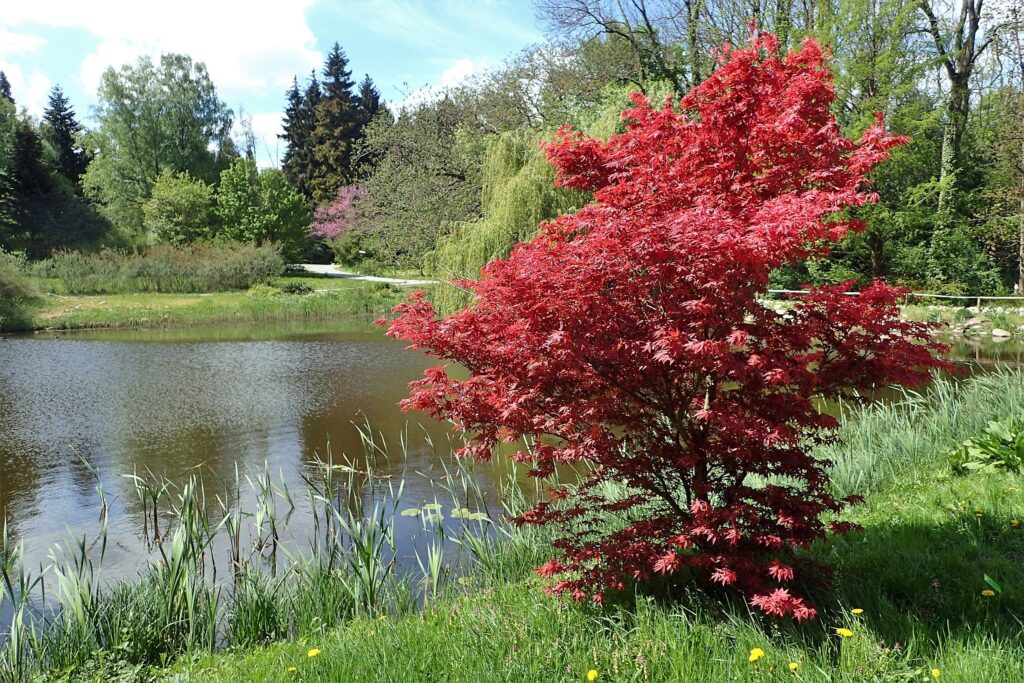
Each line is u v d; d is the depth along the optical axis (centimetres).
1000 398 783
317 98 6084
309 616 441
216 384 1452
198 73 5344
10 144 4481
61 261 3259
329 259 5059
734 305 348
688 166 398
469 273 1484
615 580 366
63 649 403
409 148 2552
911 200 2255
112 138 5059
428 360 1766
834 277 2259
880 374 357
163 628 427
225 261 3431
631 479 392
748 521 357
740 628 334
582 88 2412
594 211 376
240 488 797
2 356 1866
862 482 603
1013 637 310
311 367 1662
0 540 656
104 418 1152
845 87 2102
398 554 593
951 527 455
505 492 758
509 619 373
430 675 321
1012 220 2225
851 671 294
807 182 382
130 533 667
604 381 385
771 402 353
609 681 307
